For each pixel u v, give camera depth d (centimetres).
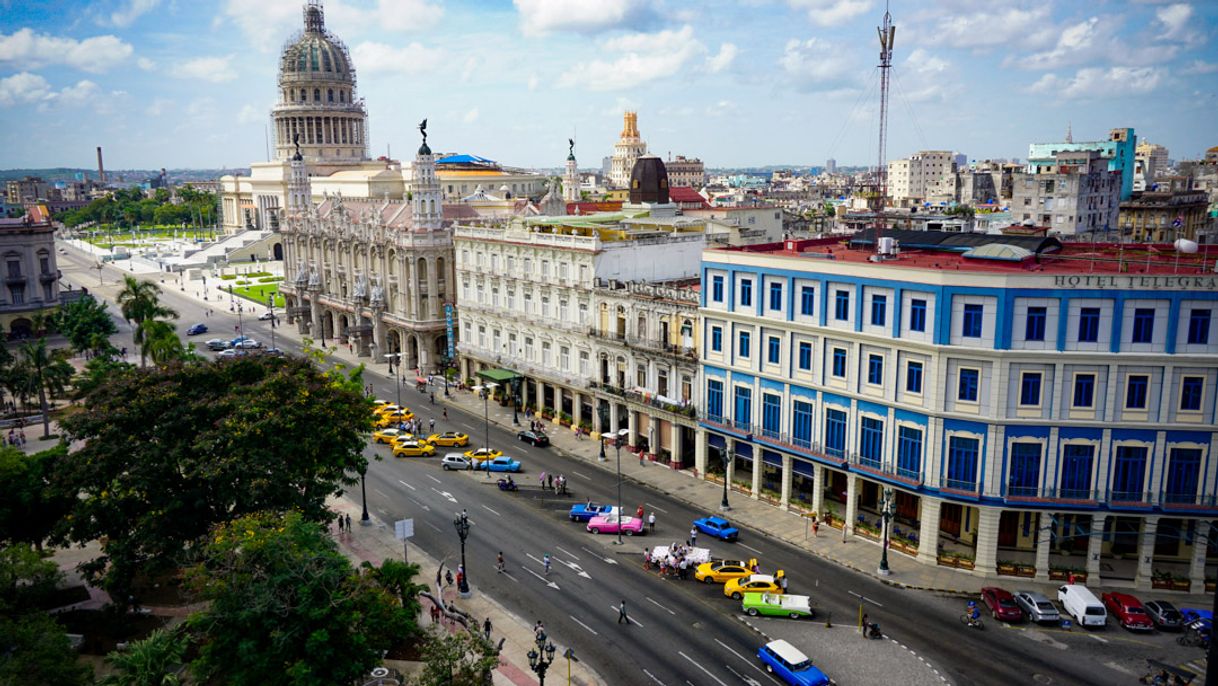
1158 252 6844
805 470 6875
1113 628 5256
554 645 5028
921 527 6103
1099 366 5519
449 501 7519
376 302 12750
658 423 8375
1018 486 5747
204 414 5650
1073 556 6122
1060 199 16300
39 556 5012
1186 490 5581
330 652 4188
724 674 4841
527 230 9906
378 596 4791
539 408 9919
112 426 5431
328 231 14112
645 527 6838
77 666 4241
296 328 15888
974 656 4941
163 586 6000
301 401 5800
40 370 9638
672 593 5816
